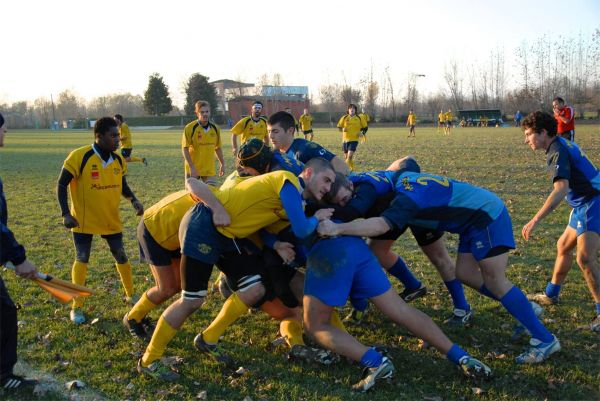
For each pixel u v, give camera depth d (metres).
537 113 4.76
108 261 7.12
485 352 4.45
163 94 84.31
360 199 4.09
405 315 3.93
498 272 4.18
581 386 3.88
